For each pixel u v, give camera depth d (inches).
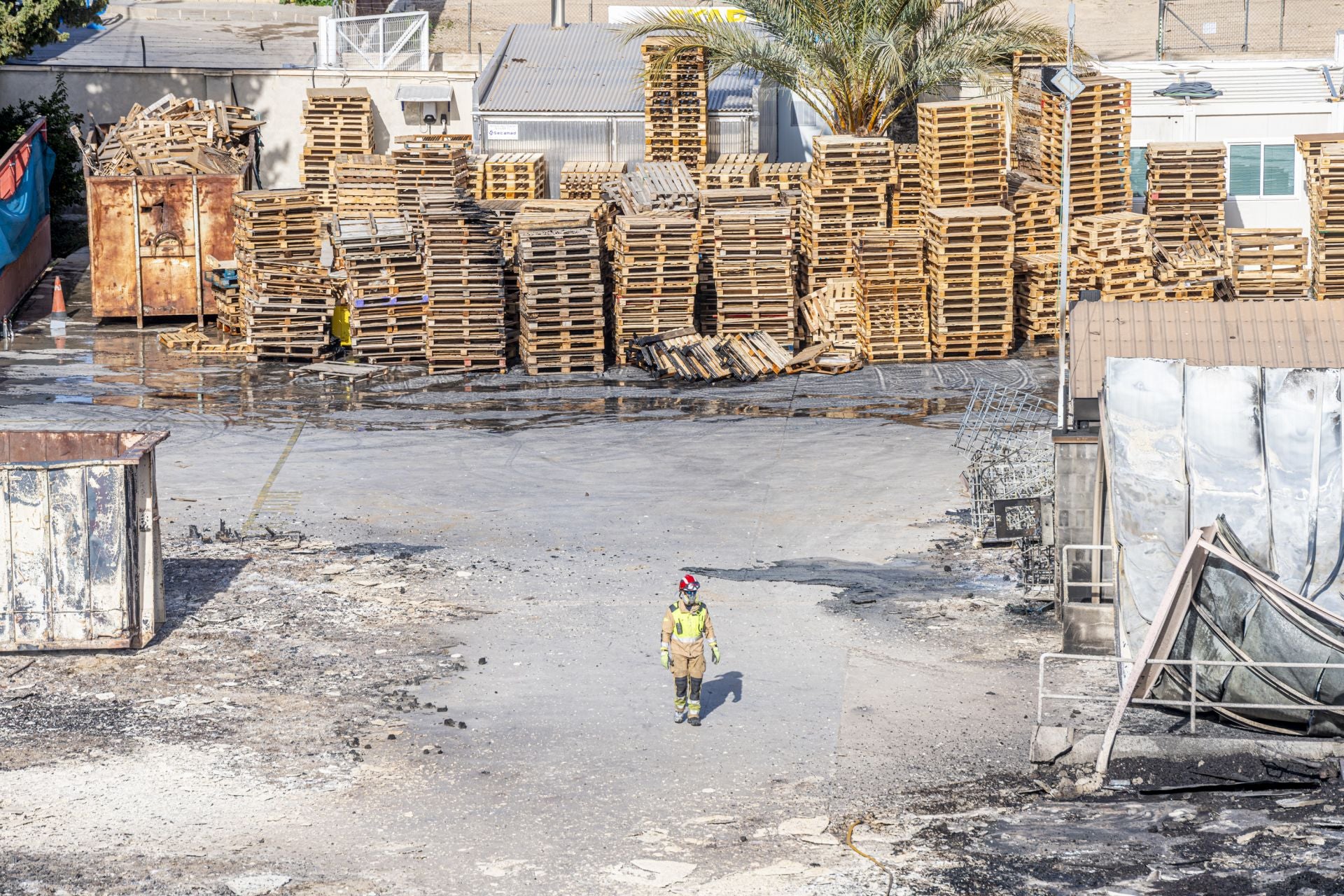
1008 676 2556.6
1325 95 6245.1
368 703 2458.2
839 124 6087.6
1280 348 2962.6
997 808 2011.6
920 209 5457.7
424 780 2154.3
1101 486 2564.0
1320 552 2235.5
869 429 4328.3
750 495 3742.6
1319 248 5310.0
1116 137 5433.1
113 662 2637.8
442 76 6752.0
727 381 4970.5
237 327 5502.0
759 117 6456.7
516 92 6432.1
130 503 2640.3
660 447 4178.2
